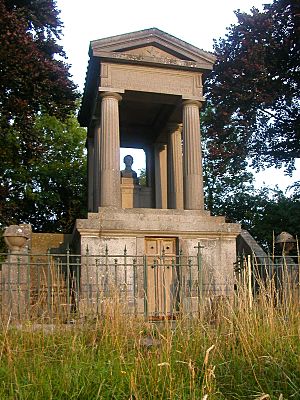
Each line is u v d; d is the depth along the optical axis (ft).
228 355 21.48
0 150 76.13
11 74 64.08
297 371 19.40
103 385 18.51
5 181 100.12
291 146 83.41
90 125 65.51
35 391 18.33
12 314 30.04
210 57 57.77
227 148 83.61
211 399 17.75
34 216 114.62
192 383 18.12
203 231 49.57
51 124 112.57
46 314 28.89
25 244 42.57
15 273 39.81
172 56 56.95
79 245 48.96
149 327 25.67
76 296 32.14
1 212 78.64
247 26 81.20
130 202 67.92
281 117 83.20
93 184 66.13
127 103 64.64
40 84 67.62
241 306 23.70
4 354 21.67
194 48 57.11
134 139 73.82
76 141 115.75
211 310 25.88
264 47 77.97
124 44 54.95
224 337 22.86
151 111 67.56
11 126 71.36
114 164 52.80
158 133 69.87
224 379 19.92
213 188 108.17
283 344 21.49
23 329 24.16
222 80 80.18
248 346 21.21
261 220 88.48
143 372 19.15
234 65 79.61
